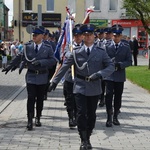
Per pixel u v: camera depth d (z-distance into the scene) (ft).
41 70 28.40
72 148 23.52
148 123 30.86
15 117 33.09
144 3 76.89
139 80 62.49
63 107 38.09
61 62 32.89
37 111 29.60
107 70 22.26
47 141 25.18
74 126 28.68
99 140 25.52
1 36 212.43
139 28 157.58
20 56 28.81
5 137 26.25
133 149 23.38
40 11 60.29
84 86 22.57
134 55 97.66
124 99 43.96
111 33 32.63
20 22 153.69
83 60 22.49
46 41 35.35
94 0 157.07
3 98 44.19
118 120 31.89
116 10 158.30
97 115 33.88
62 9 154.71
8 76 74.74
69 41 30.86
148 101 42.55
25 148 23.53
